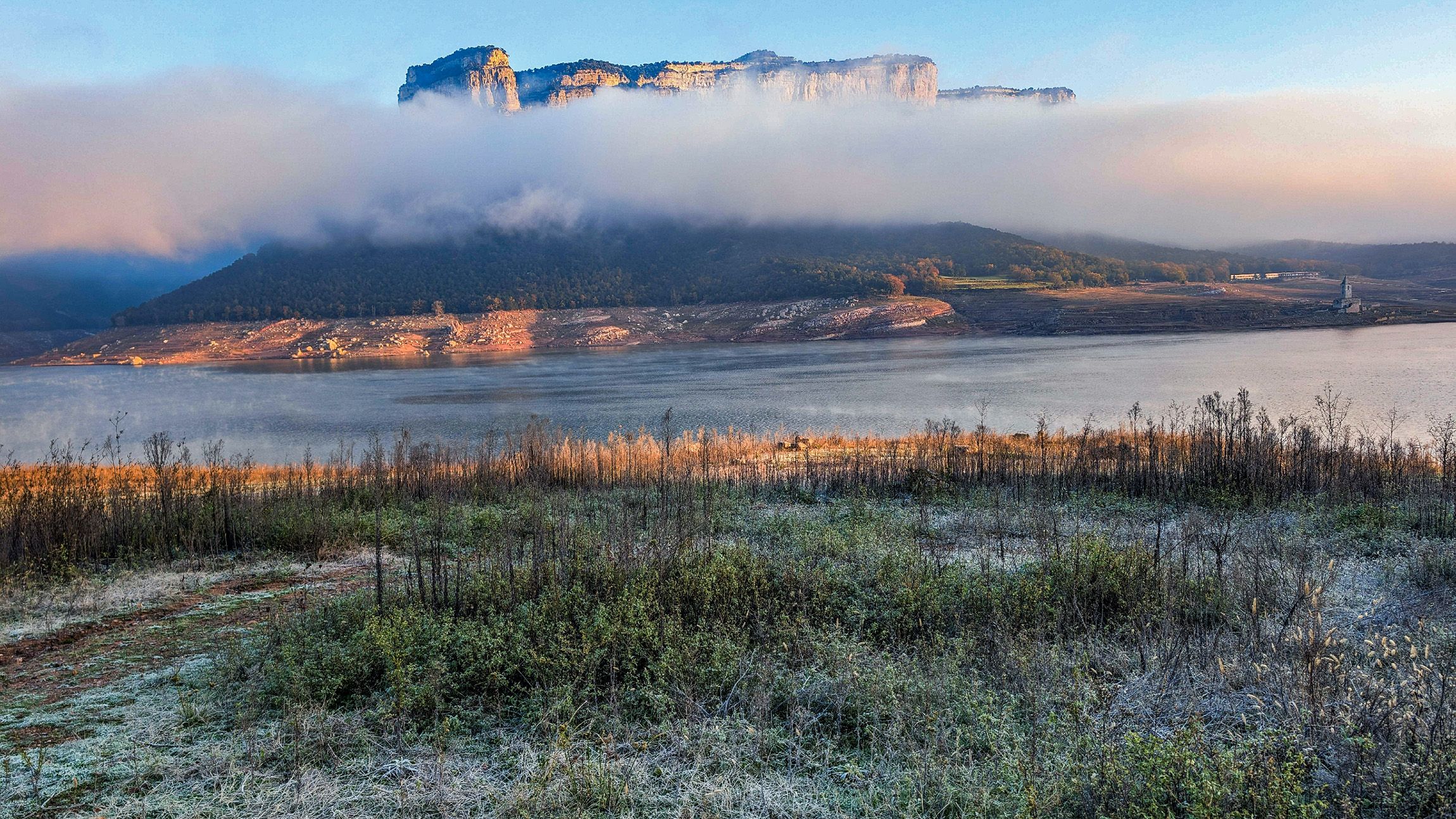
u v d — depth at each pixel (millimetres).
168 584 10414
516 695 6398
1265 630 6805
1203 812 3984
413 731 5809
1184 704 5582
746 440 30250
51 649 8016
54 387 105688
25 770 5332
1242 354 90312
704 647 6820
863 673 6254
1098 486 16812
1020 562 9836
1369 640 6250
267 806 4898
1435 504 12688
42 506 12820
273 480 20188
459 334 177000
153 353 174500
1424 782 4156
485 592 8195
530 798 4738
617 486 18609
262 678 6770
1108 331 146500
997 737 5281
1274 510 13852
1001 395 58000
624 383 83062
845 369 89500
